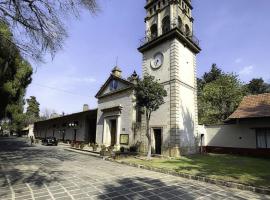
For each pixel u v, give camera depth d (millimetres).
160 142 19969
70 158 17250
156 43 21766
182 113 19453
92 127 31953
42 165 13055
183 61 20938
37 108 81750
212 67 44875
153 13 24094
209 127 24109
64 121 40219
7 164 13109
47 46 7324
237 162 14797
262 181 8594
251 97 22750
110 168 12414
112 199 6504
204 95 34625
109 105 26219
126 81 23406
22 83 22438
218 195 7148
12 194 6863
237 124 21406
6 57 8391
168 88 19625
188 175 9938
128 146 21609
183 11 23047
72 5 6867
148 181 9078
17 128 73375
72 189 7547
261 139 19812
